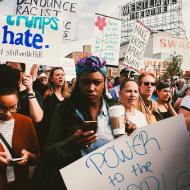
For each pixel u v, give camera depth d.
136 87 2.91
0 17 3.07
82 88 2.37
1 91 2.43
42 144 3.36
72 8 4.36
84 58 2.38
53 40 3.11
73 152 2.29
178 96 6.50
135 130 2.29
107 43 5.03
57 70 3.99
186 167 2.34
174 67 19.70
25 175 2.60
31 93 3.22
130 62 4.25
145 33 4.31
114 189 2.23
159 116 3.62
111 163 2.24
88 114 2.37
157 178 2.30
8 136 2.51
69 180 2.17
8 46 3.08
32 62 3.10
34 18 3.10
